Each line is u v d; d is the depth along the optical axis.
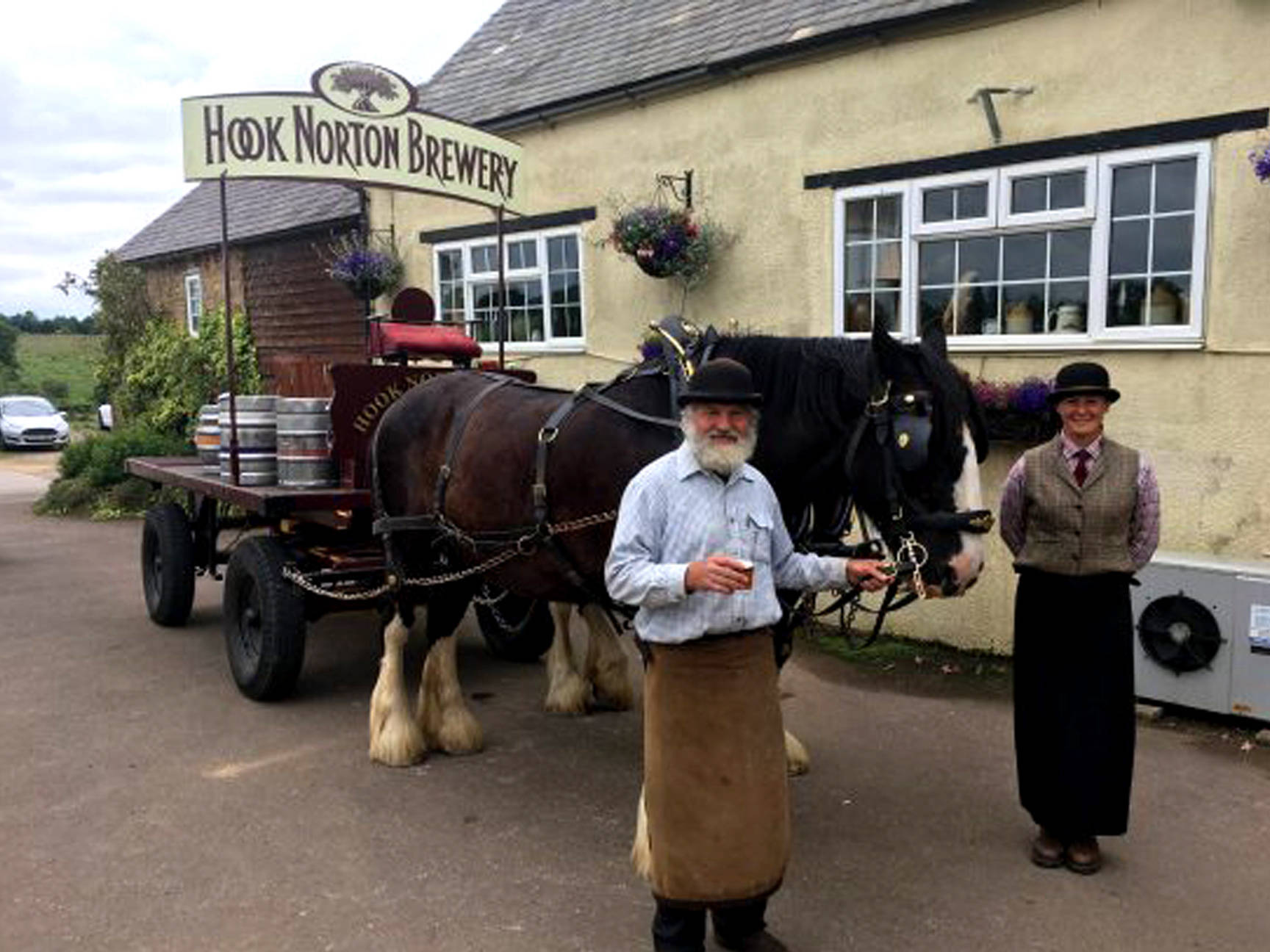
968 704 5.65
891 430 3.31
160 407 16.03
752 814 2.94
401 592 4.95
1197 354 5.50
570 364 9.09
